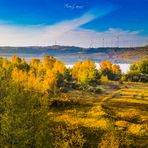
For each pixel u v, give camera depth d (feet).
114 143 169.99
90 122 226.38
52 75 394.52
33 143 100.37
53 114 251.19
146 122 247.70
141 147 179.93
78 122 223.30
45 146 100.53
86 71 508.12
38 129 100.17
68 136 181.98
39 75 505.25
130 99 370.94
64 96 360.07
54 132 179.63
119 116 266.16
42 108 103.40
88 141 183.32
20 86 106.01
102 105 315.37
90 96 387.14
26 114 96.78
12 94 98.99
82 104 306.96
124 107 314.55
